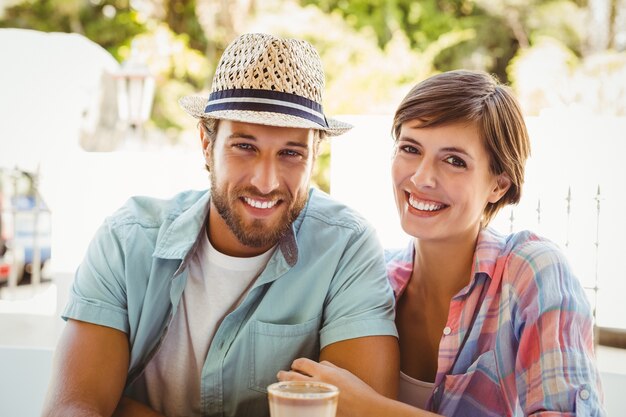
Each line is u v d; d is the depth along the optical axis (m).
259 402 1.68
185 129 8.41
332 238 1.70
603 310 2.87
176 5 8.44
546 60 8.12
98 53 4.80
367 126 2.85
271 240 1.60
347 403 1.40
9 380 2.36
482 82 1.54
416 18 8.12
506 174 1.58
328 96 8.18
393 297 1.67
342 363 1.58
